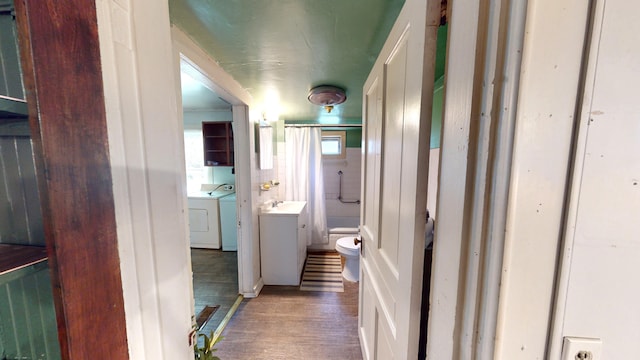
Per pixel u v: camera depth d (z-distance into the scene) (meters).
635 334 0.38
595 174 0.36
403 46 0.77
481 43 0.39
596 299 0.38
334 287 2.51
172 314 0.69
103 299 0.48
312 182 3.44
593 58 0.34
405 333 0.70
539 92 0.35
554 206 0.37
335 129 3.81
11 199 0.50
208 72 1.39
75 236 0.42
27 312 0.52
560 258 0.37
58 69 0.39
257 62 1.46
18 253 0.47
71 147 0.42
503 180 0.37
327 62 1.46
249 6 0.94
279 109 2.69
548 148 0.36
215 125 3.73
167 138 0.66
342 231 3.53
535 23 0.34
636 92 0.34
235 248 3.45
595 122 0.35
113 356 0.50
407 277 0.69
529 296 0.39
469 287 0.43
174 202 0.69
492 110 0.38
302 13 0.98
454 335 0.46
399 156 0.81
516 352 0.40
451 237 0.47
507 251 0.38
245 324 1.94
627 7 0.33
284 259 2.54
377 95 1.13
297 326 1.92
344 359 1.60
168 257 0.67
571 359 0.39
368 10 0.96
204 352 1.02
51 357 0.54
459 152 0.45
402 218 0.75
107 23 0.49
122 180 0.53
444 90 0.52
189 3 0.91
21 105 0.41
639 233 0.36
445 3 0.57
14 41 0.46
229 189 3.86
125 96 0.54
